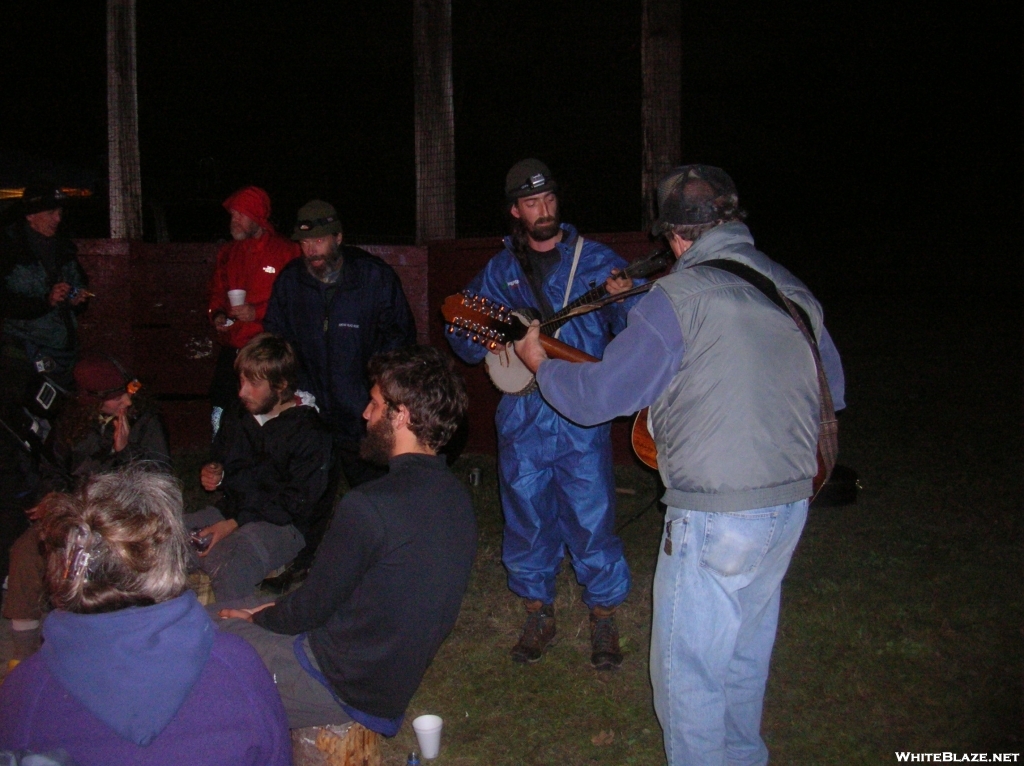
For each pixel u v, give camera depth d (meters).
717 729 2.40
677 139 5.80
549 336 3.40
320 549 2.38
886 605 4.15
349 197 16.02
